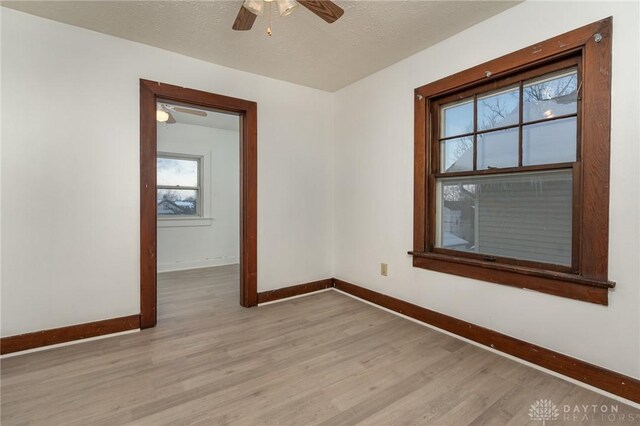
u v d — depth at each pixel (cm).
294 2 165
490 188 227
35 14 212
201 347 221
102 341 230
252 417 149
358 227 333
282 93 328
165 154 474
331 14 173
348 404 159
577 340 176
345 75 314
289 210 337
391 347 221
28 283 214
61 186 224
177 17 215
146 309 253
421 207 264
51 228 221
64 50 223
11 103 208
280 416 150
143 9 206
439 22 220
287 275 336
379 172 306
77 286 229
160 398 163
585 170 173
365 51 262
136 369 191
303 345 224
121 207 245
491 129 224
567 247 187
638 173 156
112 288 242
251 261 308
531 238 204
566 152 187
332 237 371
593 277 171
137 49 249
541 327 191
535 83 201
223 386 174
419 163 265
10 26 207
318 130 357
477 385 175
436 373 187
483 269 221
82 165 231
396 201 288
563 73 188
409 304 275
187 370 190
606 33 164
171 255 473
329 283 369
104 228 239
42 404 157
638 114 155
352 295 341
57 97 222
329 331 248
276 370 190
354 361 201
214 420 147
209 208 504
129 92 247
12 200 209
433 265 255
